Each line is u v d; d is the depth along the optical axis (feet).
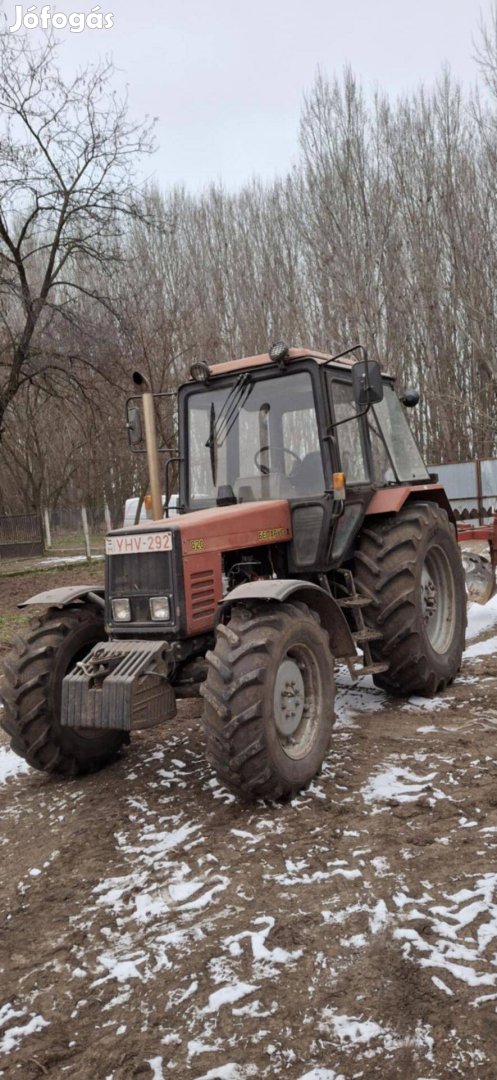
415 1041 7.45
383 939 8.98
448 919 9.27
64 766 15.08
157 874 11.03
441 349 70.64
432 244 68.54
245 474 16.53
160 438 48.91
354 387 14.76
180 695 14.12
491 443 68.80
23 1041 7.99
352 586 16.96
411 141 71.10
